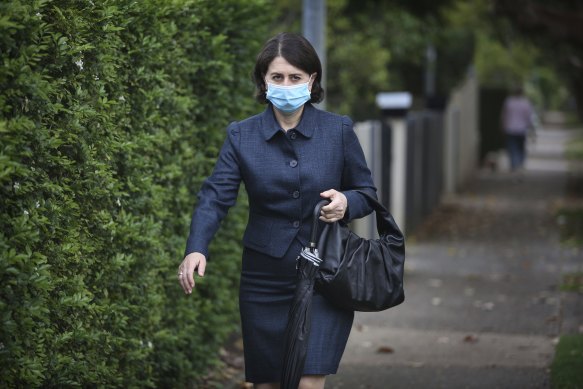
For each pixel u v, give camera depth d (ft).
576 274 88.28
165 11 41.14
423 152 127.34
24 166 29.73
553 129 447.83
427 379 52.80
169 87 43.21
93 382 36.68
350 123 34.60
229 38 53.26
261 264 33.96
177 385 46.80
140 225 39.32
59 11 31.68
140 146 39.78
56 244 33.27
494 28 157.28
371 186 34.68
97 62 35.29
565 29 140.05
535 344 61.62
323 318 33.47
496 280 85.51
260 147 33.96
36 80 29.78
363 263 33.65
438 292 79.82
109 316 37.91
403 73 217.77
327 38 135.13
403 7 149.89
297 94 33.04
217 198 34.01
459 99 176.55
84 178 35.06
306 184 33.60
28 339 30.86
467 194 163.02
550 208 142.82
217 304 52.49
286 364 32.48
